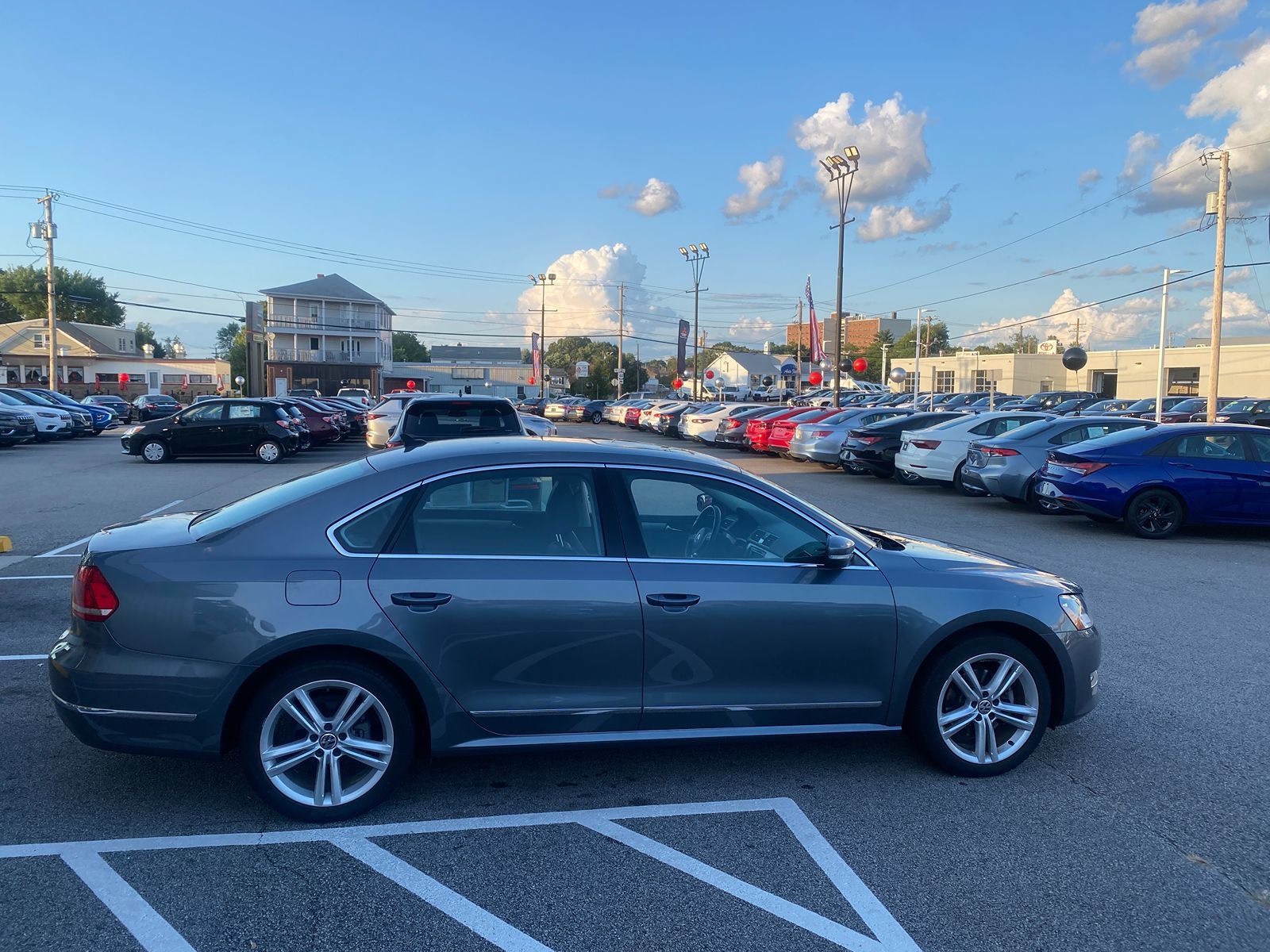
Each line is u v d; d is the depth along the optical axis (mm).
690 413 35656
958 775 4297
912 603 4133
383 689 3709
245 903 3145
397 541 3793
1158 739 4770
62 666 3645
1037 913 3162
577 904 3182
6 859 3402
